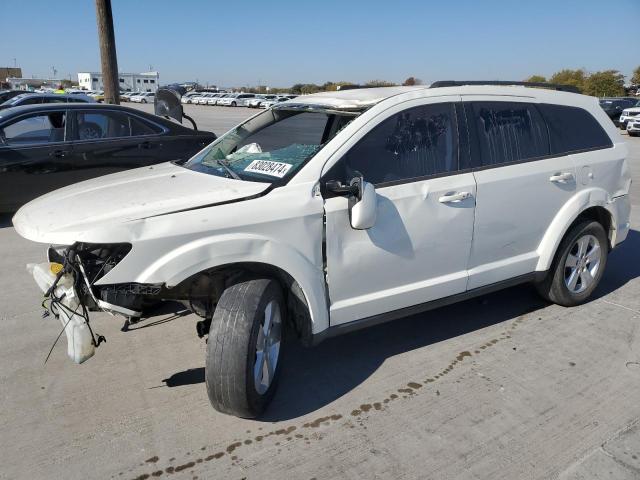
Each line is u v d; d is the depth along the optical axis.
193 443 2.74
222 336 2.65
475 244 3.59
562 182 3.95
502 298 4.59
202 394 3.17
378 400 3.12
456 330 4.00
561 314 4.29
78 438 2.77
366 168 3.17
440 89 3.53
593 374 3.41
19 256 5.63
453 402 3.10
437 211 3.34
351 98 3.58
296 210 2.87
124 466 2.58
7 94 20.47
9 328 3.98
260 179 3.11
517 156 3.78
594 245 4.37
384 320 3.33
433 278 3.47
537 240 3.95
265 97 57.81
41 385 3.23
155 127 7.52
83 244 2.61
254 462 2.62
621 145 4.48
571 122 4.17
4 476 2.50
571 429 2.86
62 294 2.67
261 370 2.84
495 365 3.51
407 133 3.32
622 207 4.50
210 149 3.95
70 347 2.64
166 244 2.58
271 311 2.87
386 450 2.70
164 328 3.98
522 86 4.08
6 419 2.91
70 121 6.90
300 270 2.88
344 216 3.01
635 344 3.81
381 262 3.19
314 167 3.01
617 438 2.79
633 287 4.91
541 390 3.23
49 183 6.76
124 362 3.51
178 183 3.16
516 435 2.81
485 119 3.66
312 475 2.53
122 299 2.64
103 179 3.47
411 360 3.57
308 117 3.76
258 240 2.75
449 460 2.63
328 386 3.27
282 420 2.94
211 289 2.94
